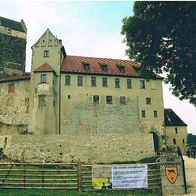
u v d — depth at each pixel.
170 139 57.84
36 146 41.41
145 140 43.09
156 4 29.41
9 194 18.33
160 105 57.00
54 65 53.75
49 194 18.39
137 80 57.03
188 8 27.16
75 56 59.47
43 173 21.20
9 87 54.59
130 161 41.50
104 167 20.39
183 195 19.19
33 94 52.31
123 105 54.97
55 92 52.31
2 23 66.50
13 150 41.69
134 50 33.84
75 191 19.91
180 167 20.33
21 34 69.25
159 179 20.44
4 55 65.25
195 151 45.16
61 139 41.50
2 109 53.75
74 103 52.78
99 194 19.14
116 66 58.75
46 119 49.38
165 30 29.77
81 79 54.22
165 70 34.56
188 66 31.53
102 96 54.38
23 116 52.47
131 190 20.14
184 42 29.66
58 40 55.16
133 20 31.39
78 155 41.09
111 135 42.59
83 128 52.00
